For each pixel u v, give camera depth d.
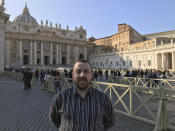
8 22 73.88
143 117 6.20
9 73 31.89
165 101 4.95
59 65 79.50
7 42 72.56
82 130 1.92
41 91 13.47
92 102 2.03
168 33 62.09
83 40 94.38
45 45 82.81
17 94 11.81
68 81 11.31
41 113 6.93
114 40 80.12
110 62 71.19
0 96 10.93
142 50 54.00
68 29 91.38
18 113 6.91
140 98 5.96
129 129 5.08
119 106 7.70
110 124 2.21
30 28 79.94
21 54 75.62
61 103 2.08
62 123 2.04
